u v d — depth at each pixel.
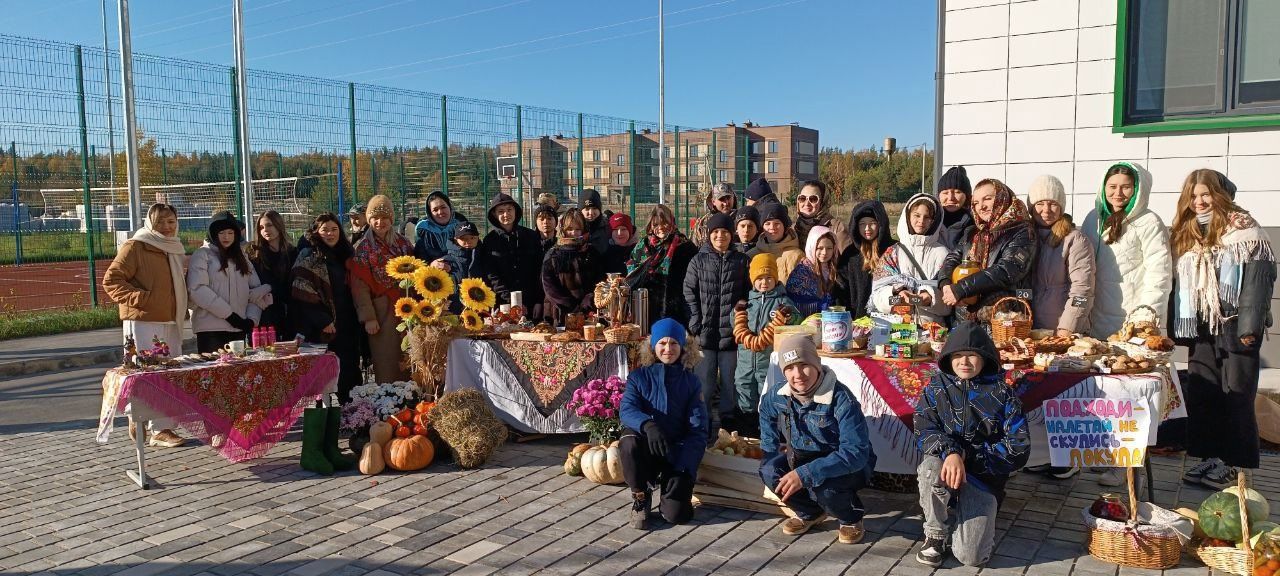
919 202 5.36
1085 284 4.91
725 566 4.00
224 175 14.98
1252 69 7.05
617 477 5.20
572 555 4.14
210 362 5.60
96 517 4.73
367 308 6.77
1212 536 3.96
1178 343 5.12
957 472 3.89
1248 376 4.80
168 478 5.49
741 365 5.88
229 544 4.30
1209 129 7.12
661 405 4.70
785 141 63.81
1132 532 3.90
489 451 5.70
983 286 4.86
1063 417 4.29
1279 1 6.89
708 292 6.18
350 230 13.75
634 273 6.96
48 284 19.09
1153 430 4.16
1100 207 5.13
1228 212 4.80
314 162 15.33
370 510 4.82
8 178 13.52
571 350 6.16
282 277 6.96
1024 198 7.80
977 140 8.00
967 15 7.93
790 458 4.39
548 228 8.13
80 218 19.77
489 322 6.70
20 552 4.22
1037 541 4.27
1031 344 4.51
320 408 5.72
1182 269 4.97
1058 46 7.55
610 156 18.02
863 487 4.73
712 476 4.84
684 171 21.77
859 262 6.12
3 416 7.60
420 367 6.38
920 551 4.09
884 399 4.65
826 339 4.85
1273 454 5.72
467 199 14.95
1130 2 7.33
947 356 4.07
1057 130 7.64
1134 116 7.51
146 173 14.30
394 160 14.73
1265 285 4.65
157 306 6.13
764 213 6.39
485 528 4.52
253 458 5.89
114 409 5.14
